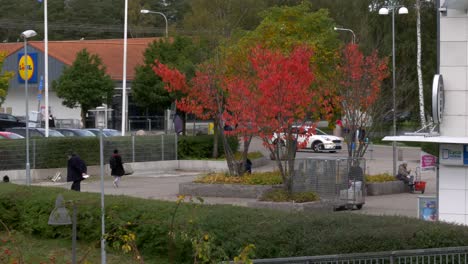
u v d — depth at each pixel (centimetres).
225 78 4062
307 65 3453
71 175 3553
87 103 7338
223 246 1805
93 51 8756
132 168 5056
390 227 1694
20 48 8562
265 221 1809
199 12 7481
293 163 3178
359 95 4138
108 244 2194
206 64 4150
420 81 6384
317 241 1697
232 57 4559
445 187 2317
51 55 8325
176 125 6284
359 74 4156
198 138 5634
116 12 13075
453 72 2283
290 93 3228
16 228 2536
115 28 10712
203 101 3991
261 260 1371
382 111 4553
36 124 7181
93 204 2270
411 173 4541
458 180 2303
